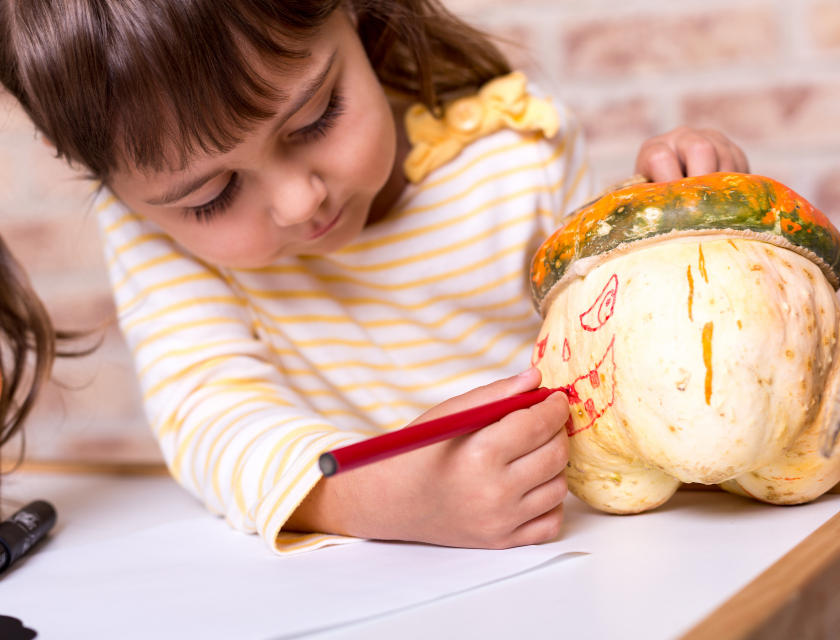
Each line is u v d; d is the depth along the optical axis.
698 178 0.42
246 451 0.57
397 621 0.33
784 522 0.42
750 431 0.38
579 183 0.87
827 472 0.43
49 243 1.32
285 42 0.51
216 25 0.49
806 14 1.09
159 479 0.78
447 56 0.81
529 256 0.83
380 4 0.72
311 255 0.81
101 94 0.51
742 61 1.12
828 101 1.10
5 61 0.58
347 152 0.59
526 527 0.43
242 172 0.55
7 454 1.12
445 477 0.43
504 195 0.81
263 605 0.37
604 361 0.41
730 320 0.38
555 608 0.33
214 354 0.70
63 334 0.87
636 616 0.31
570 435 0.45
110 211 0.78
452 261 0.81
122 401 1.33
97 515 0.65
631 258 0.41
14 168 1.32
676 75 1.15
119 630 0.36
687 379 0.37
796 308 0.39
